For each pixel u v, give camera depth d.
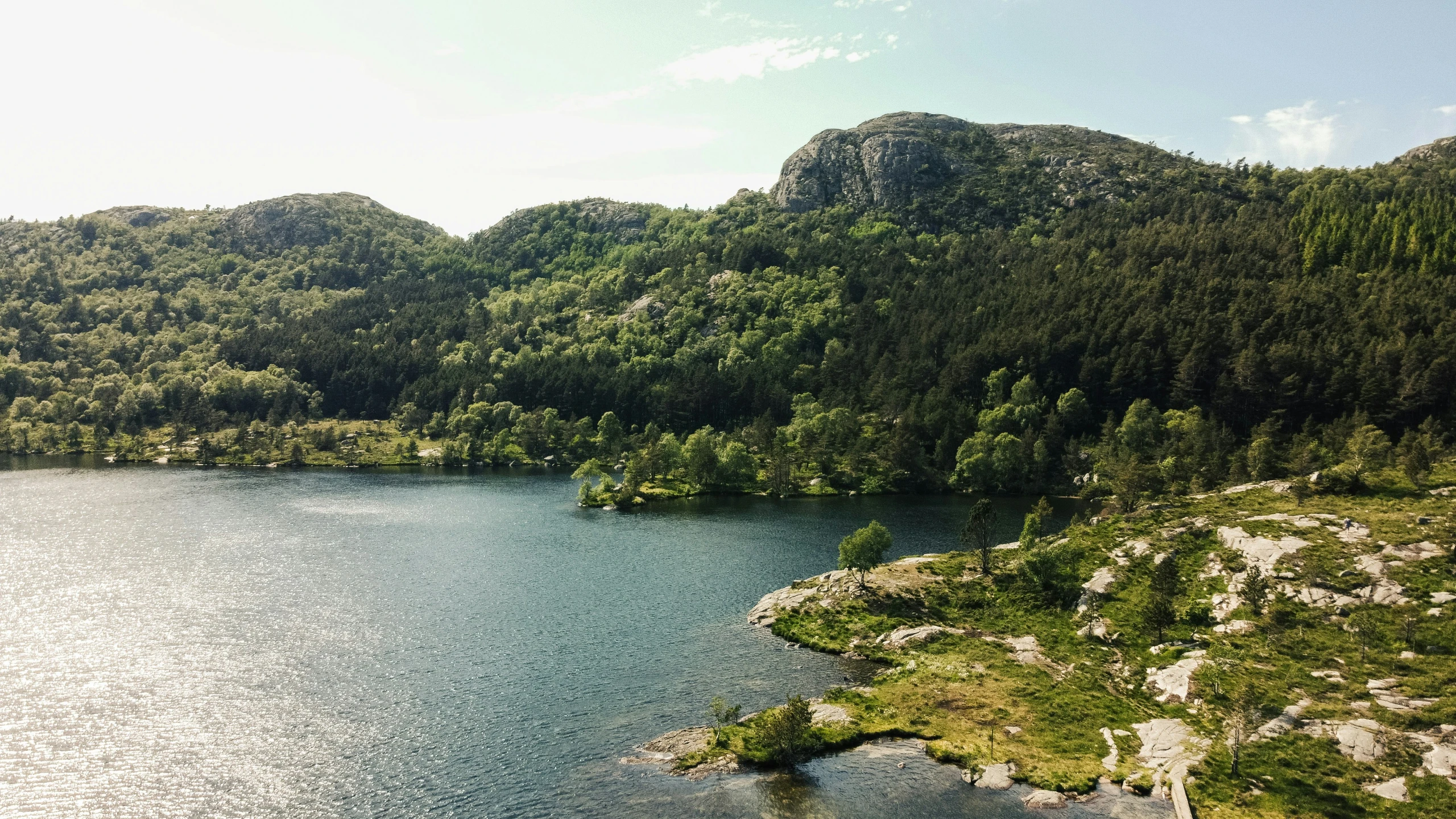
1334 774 58.38
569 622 101.56
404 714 75.06
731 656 89.94
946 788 61.81
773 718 68.81
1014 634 93.06
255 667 86.19
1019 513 175.38
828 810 58.84
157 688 80.19
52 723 72.56
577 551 140.88
